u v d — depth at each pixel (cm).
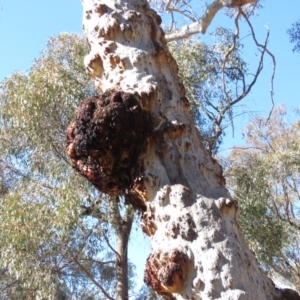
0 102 918
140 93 202
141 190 190
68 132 206
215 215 175
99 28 235
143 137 195
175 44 1017
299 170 1028
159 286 168
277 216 1059
